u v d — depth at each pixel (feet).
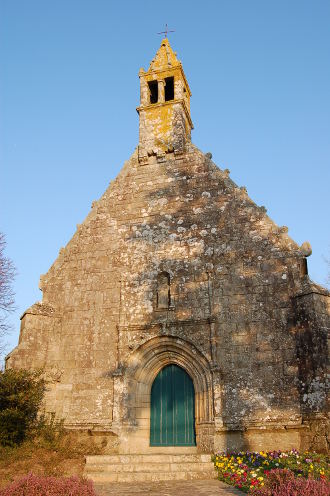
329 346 48.08
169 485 37.65
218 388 50.62
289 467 40.01
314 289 50.03
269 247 54.54
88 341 57.21
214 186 59.82
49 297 60.75
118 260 60.34
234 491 34.42
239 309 53.21
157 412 54.60
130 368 54.75
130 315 57.16
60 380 56.18
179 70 69.46
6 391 49.21
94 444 51.49
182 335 53.98
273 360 50.08
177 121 65.82
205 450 49.14
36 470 41.57
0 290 67.92
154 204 61.82
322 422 45.24
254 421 48.55
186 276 56.65
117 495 33.78
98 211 63.93
